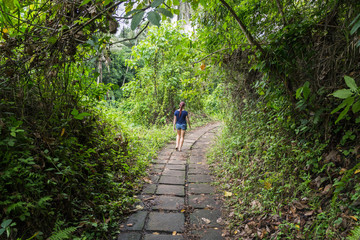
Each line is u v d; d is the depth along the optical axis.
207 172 4.66
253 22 3.21
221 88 6.28
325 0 2.40
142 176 4.23
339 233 1.90
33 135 2.40
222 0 2.29
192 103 11.79
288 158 3.03
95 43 1.89
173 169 4.83
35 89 2.63
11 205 1.82
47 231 2.10
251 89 4.57
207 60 3.94
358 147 2.29
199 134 8.78
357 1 2.04
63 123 2.71
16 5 1.89
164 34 7.98
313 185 2.55
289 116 3.08
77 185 2.70
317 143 2.71
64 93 2.74
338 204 2.11
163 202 3.32
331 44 2.51
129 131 5.91
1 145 2.03
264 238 2.30
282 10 2.64
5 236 1.81
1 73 2.11
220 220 2.86
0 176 1.90
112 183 3.29
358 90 0.85
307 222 2.20
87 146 3.41
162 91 10.52
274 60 2.70
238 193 3.39
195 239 2.46
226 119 6.18
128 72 19.38
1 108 2.20
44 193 2.25
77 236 2.27
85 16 2.02
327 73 2.58
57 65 2.29
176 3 1.64
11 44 1.99
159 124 9.79
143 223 2.75
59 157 2.57
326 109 2.43
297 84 2.76
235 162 4.30
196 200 3.40
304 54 2.62
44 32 2.03
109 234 2.50
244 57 4.05
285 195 2.72
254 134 4.22
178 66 10.31
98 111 4.12
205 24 3.63
